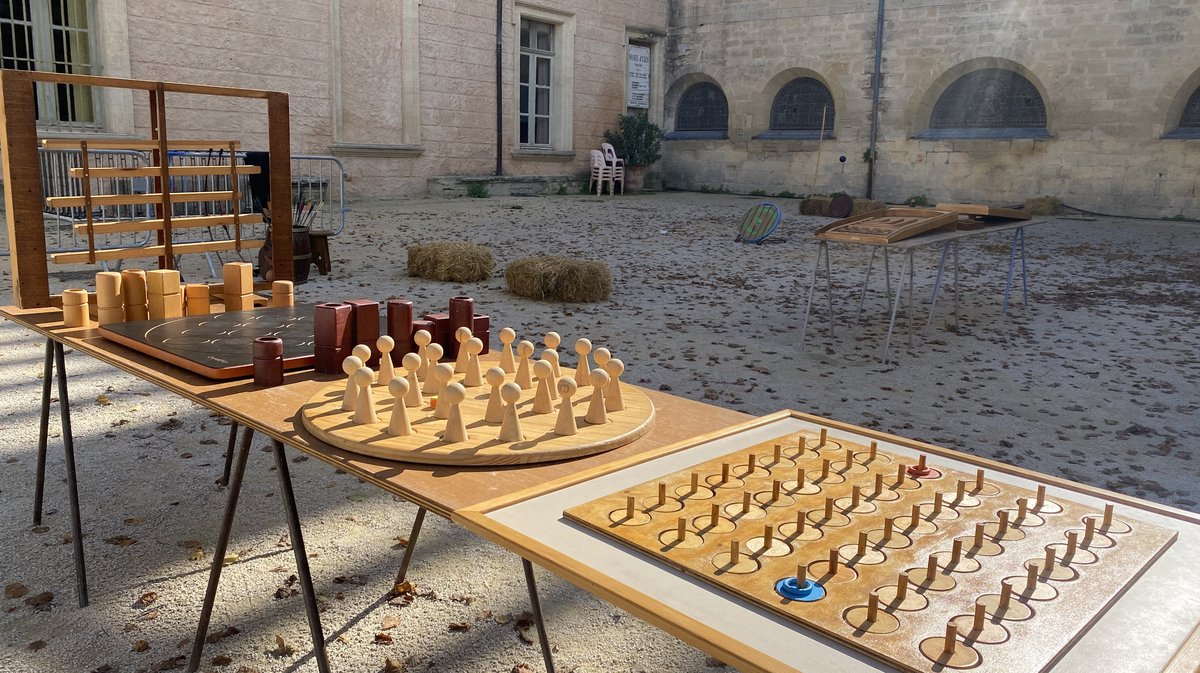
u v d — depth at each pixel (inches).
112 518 138.0
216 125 649.6
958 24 856.3
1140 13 762.8
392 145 767.7
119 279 114.7
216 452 169.0
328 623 109.8
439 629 109.4
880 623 43.1
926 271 470.6
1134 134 783.1
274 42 676.7
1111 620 44.4
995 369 259.0
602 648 106.7
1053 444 190.5
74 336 110.4
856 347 284.0
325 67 713.6
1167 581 48.7
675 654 106.1
